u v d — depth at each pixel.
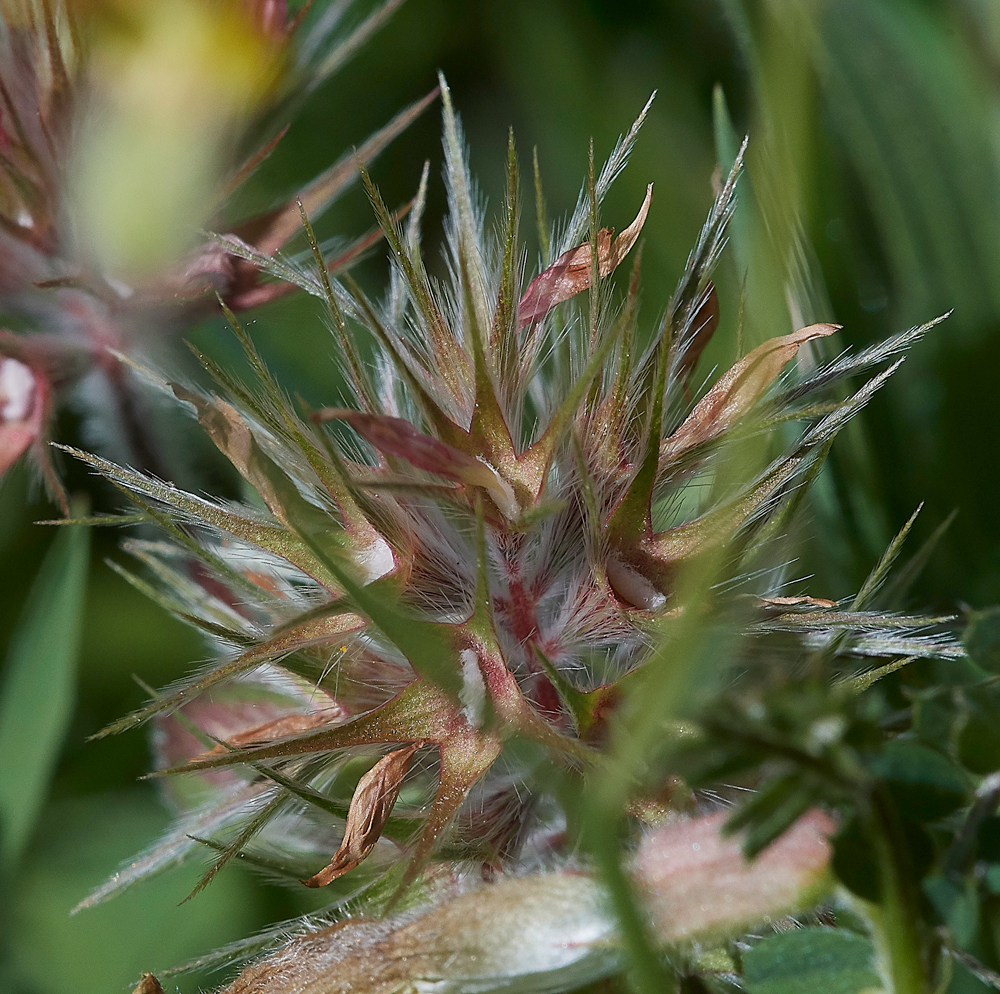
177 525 0.16
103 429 0.18
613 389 0.16
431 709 0.16
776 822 0.15
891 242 0.18
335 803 0.16
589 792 0.16
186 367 0.18
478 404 0.16
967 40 0.18
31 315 0.18
